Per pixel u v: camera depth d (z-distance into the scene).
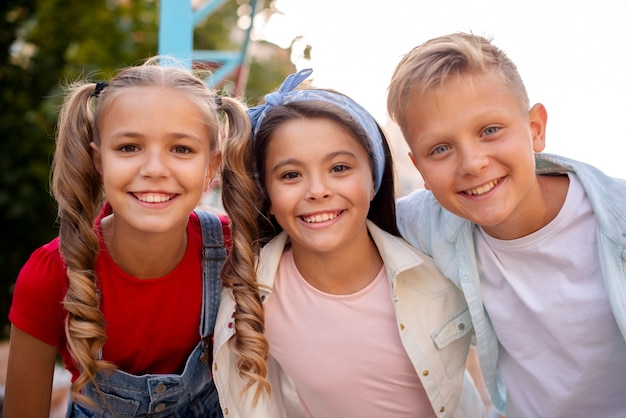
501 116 1.71
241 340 1.87
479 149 1.71
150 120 1.76
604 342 1.78
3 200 3.82
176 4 2.69
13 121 3.93
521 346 1.89
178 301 1.97
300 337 2.00
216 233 2.07
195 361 2.01
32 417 2.00
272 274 2.02
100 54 4.47
